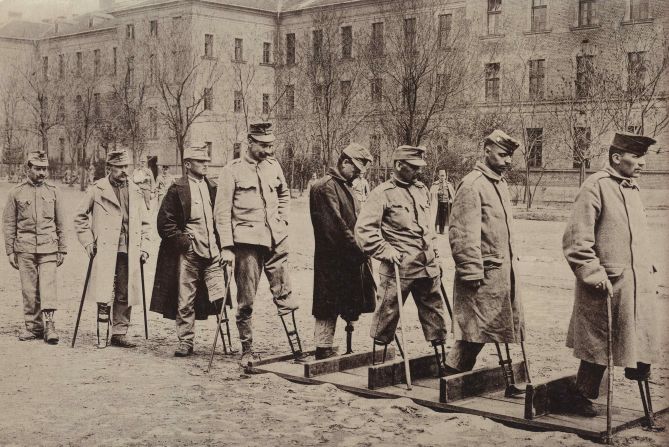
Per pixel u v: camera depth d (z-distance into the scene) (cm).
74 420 619
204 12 5928
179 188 876
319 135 4356
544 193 3972
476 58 4028
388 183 729
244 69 6134
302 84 4606
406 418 624
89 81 5497
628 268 588
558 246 2133
